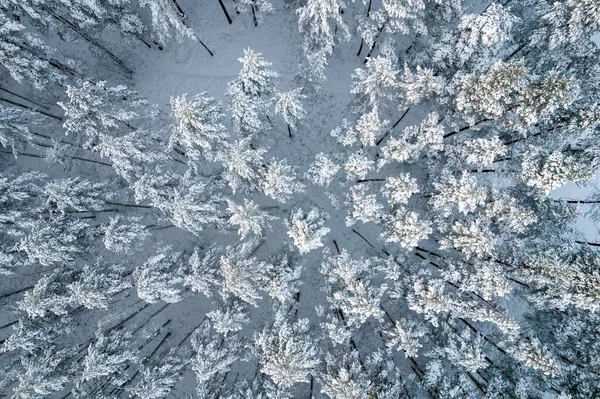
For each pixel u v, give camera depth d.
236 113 20.91
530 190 22.61
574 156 21.39
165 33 25.66
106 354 21.02
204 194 24.45
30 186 22.27
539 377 22.83
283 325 21.08
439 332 23.89
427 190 24.27
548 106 18.78
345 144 23.00
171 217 23.58
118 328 25.27
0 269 21.52
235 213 20.41
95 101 19.05
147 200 26.53
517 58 24.23
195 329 26.19
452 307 21.27
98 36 26.61
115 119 21.22
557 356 23.00
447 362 24.16
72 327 24.27
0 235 22.47
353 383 20.27
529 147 21.28
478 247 20.12
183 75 29.52
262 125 23.08
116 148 19.70
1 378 22.84
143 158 21.28
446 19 23.77
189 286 26.69
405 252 25.03
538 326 24.39
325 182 25.80
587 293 19.22
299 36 29.30
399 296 23.14
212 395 23.17
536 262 20.39
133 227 22.50
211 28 29.72
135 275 21.70
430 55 23.67
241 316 22.78
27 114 23.84
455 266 22.41
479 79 19.28
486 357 23.44
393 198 22.05
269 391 22.72
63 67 24.41
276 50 29.52
